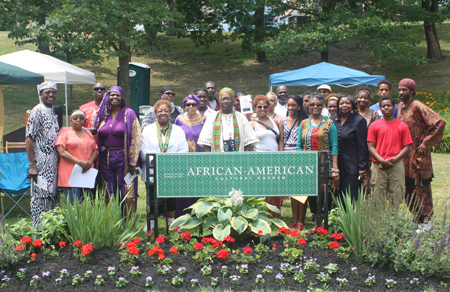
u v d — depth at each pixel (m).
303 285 3.29
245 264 3.52
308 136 4.93
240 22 24.38
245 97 5.44
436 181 7.98
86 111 6.07
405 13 23.02
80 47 17.95
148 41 18.30
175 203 5.13
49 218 3.96
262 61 26.75
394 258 3.46
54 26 14.81
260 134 5.31
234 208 4.12
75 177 4.81
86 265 3.52
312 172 4.09
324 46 19.61
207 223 4.07
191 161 4.07
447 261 3.34
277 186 4.09
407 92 5.04
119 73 16.67
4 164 5.88
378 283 3.32
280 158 4.07
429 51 25.86
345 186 4.87
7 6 17.50
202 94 6.22
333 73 12.84
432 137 4.86
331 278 3.37
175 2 25.17
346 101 4.79
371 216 3.63
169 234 4.70
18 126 14.72
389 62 25.84
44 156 4.80
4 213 6.15
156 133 5.11
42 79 7.42
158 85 22.61
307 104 6.11
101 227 3.81
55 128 4.92
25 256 3.62
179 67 26.45
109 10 14.56
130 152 5.04
